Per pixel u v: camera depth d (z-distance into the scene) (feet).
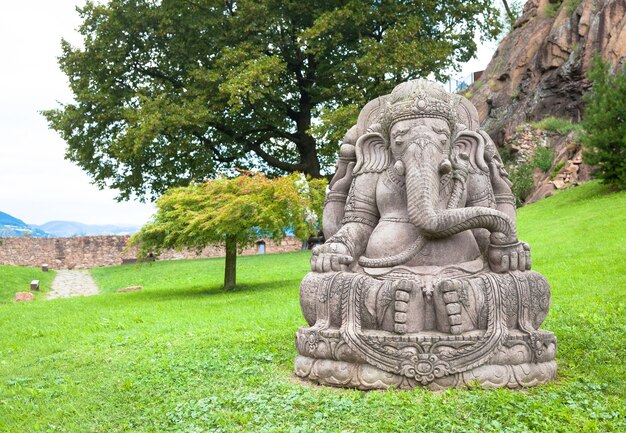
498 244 15.53
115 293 53.47
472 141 17.46
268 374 16.88
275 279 52.85
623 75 56.85
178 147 66.74
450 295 14.44
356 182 17.62
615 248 38.78
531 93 83.92
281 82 75.20
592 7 78.43
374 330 14.88
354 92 65.41
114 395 16.11
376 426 12.30
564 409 12.69
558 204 59.77
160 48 71.10
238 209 42.91
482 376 14.15
